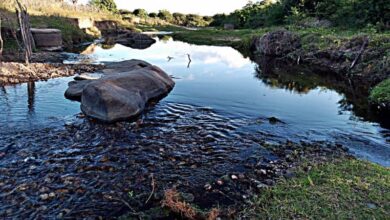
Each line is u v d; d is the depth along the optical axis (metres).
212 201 6.10
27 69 17.83
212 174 7.16
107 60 24.92
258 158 7.99
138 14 102.00
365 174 6.84
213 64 25.05
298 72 22.09
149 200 6.11
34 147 8.38
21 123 10.20
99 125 10.09
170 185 6.66
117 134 9.42
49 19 37.50
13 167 7.26
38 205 5.88
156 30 75.50
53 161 7.60
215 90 15.70
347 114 12.05
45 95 13.58
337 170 7.09
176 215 5.66
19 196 6.14
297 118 11.49
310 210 5.55
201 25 105.81
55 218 5.55
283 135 9.70
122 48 36.38
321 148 8.67
